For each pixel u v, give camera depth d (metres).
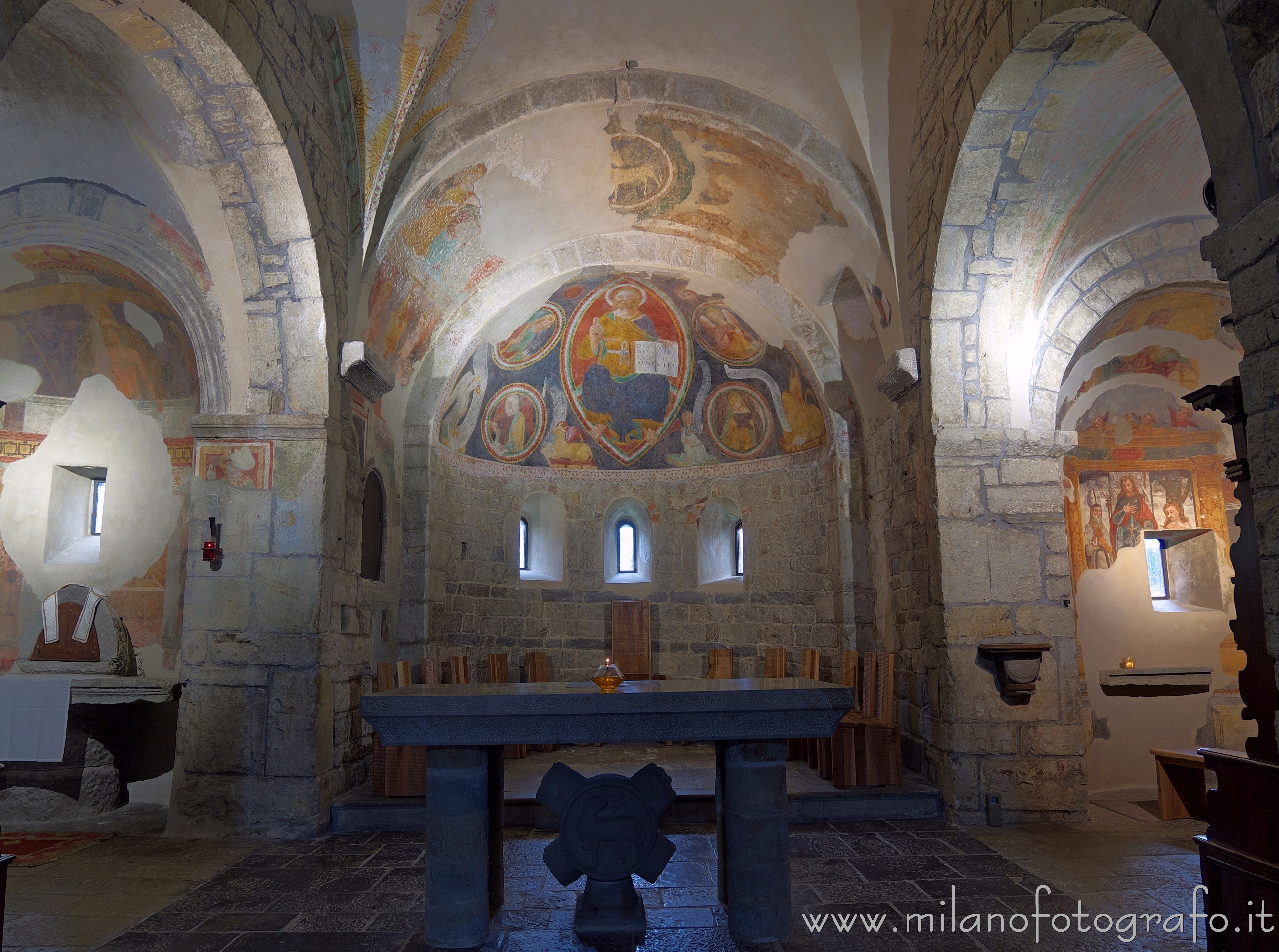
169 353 8.31
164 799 7.97
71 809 7.33
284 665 6.84
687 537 12.52
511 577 11.99
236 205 6.76
